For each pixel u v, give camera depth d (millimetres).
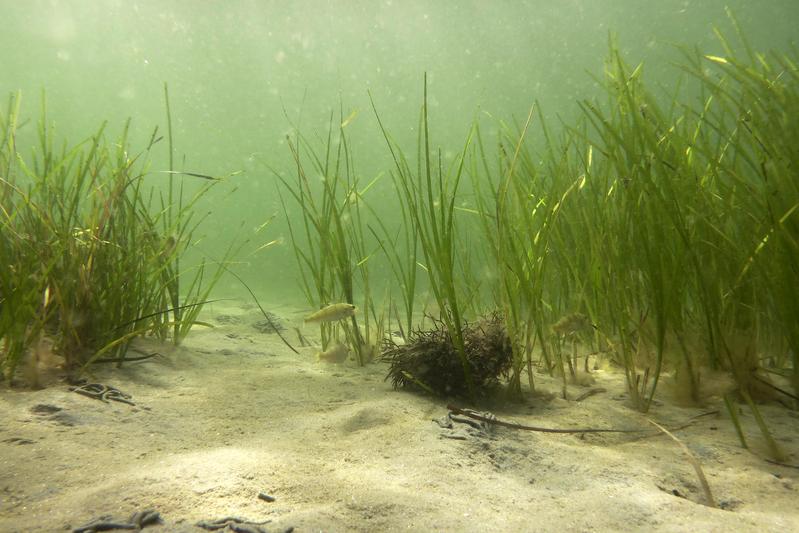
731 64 3160
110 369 3342
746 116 2988
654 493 1929
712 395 3336
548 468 2197
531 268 3549
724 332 3322
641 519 1703
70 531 1460
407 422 2648
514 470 2164
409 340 3615
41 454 2018
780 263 2885
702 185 3408
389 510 1676
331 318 3781
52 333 3578
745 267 3055
